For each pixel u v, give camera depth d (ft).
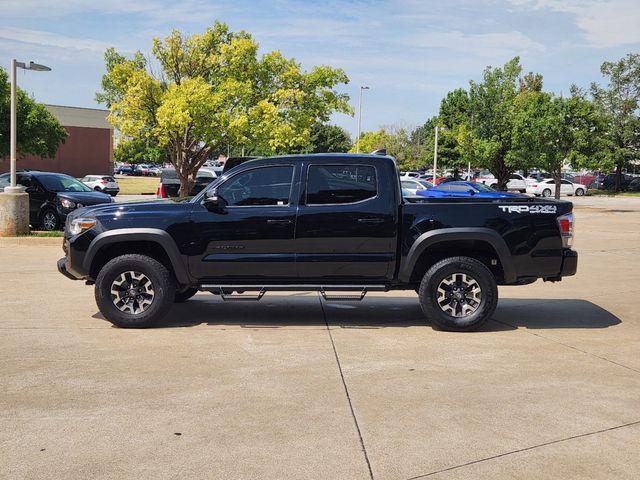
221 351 21.47
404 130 194.18
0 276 36.09
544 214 24.36
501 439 14.35
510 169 107.55
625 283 36.40
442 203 24.39
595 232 67.46
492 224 24.18
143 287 24.85
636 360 20.67
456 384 18.12
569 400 16.87
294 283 24.93
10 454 13.53
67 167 216.54
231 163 45.16
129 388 17.67
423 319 26.84
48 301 29.71
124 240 24.67
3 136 127.34
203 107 63.26
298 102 70.18
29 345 22.09
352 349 21.80
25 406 16.30
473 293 24.44
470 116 107.34
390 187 24.44
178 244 24.67
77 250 24.90
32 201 57.72
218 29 70.23
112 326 25.02
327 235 24.41
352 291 24.85
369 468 12.91
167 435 14.52
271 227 24.47
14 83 50.93
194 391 17.44
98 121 222.48
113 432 14.69
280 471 12.77
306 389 17.65
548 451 13.73
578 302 30.94
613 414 15.89
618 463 13.16
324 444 14.05
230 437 14.40
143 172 305.73
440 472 12.76
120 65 66.23
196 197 25.11
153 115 66.33
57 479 12.41
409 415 15.76
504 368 19.70
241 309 28.81
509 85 103.76
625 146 170.40
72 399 16.80
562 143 99.45
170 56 68.69
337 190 24.62
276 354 21.12
